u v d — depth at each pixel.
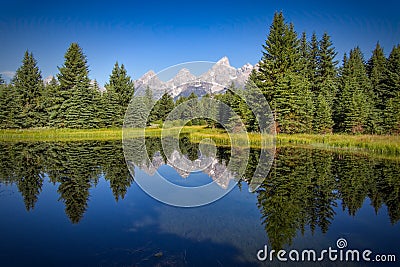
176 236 5.14
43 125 32.47
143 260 4.30
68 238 5.12
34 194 8.15
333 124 24.39
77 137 28.84
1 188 8.85
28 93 32.00
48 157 15.30
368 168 11.12
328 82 30.91
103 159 14.46
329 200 7.32
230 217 6.05
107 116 32.69
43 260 4.33
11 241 5.01
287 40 25.39
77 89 31.58
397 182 8.97
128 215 6.26
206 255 4.45
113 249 4.66
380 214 6.31
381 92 31.09
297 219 6.00
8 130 29.91
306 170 10.90
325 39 32.62
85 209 6.75
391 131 22.58
